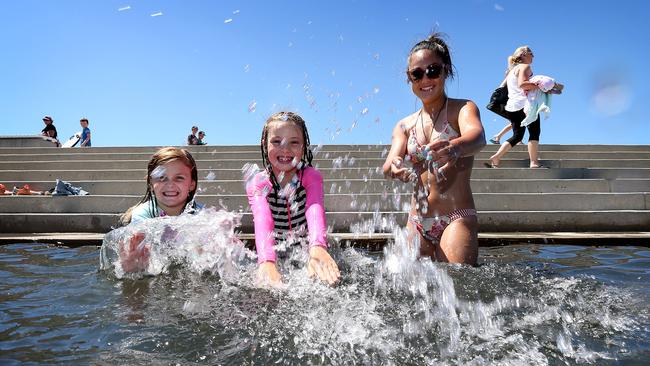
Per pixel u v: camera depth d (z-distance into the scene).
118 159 7.58
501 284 2.01
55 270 2.50
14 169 7.03
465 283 2.02
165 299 1.83
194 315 1.61
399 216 4.23
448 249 2.59
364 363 1.21
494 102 6.25
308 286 1.98
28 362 1.22
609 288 1.98
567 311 1.63
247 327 1.48
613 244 3.71
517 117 6.10
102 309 1.70
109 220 4.34
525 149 7.69
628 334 1.41
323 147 7.57
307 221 2.44
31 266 2.64
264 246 2.30
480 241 3.73
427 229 2.73
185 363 1.21
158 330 1.46
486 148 7.62
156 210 2.76
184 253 2.55
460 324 1.49
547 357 1.24
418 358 1.24
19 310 1.69
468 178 2.72
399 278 2.12
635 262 2.77
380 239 3.66
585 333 1.42
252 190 2.61
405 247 2.89
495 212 4.21
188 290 1.97
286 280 2.10
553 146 7.90
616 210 4.52
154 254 2.47
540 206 4.61
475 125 2.54
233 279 2.18
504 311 1.62
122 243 2.41
